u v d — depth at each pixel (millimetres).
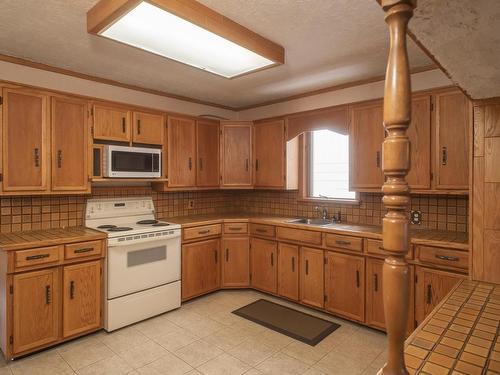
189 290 3373
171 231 3166
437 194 2697
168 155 3455
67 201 3020
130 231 2838
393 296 801
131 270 2854
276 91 3678
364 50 2529
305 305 3236
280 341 2580
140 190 3545
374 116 2959
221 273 3715
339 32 2219
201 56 2250
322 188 3781
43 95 2605
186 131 3633
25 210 2783
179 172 3562
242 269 3725
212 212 4316
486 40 1090
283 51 2439
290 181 3760
